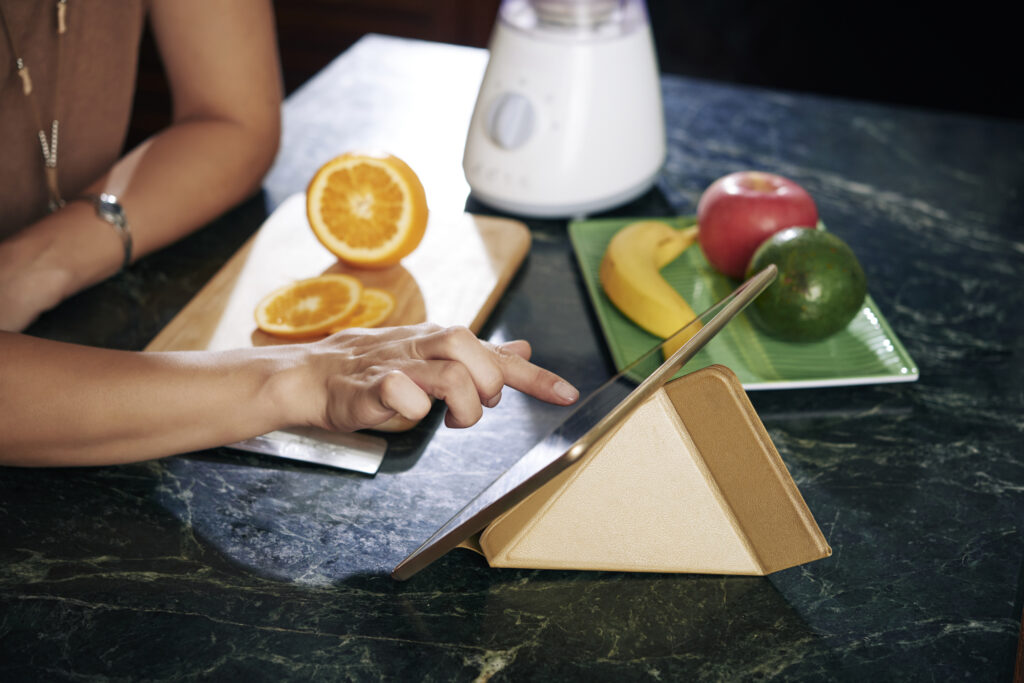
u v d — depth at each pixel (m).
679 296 0.80
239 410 0.62
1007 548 0.60
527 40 0.93
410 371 0.58
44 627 0.52
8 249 0.80
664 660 0.52
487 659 0.51
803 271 0.75
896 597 0.56
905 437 0.71
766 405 0.74
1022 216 1.07
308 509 0.62
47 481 0.63
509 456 0.67
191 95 1.01
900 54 3.18
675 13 3.25
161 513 0.61
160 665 0.50
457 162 1.12
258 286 0.85
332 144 1.15
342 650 0.52
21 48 0.85
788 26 3.21
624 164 0.98
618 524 0.55
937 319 0.86
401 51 1.44
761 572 0.57
